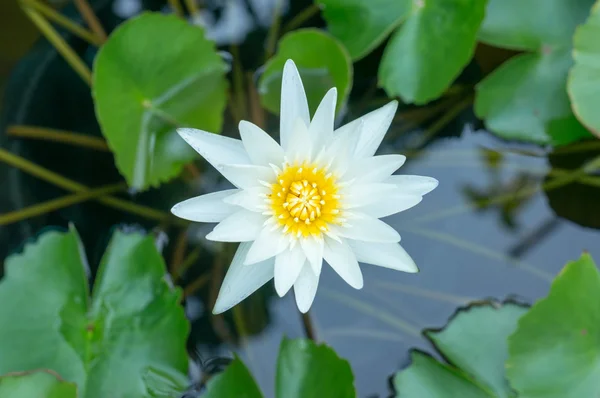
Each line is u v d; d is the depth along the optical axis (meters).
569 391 0.99
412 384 1.01
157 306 1.01
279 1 1.10
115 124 1.03
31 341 0.99
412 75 1.05
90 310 1.00
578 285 1.00
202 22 1.10
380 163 0.97
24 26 1.09
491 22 1.06
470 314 1.03
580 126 1.05
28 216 1.05
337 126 1.08
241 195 0.96
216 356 1.03
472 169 1.08
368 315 1.05
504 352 1.02
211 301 1.05
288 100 0.98
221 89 1.06
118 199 1.06
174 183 1.07
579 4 1.05
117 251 1.02
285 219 0.97
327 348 1.00
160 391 1.00
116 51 1.03
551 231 1.06
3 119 1.07
